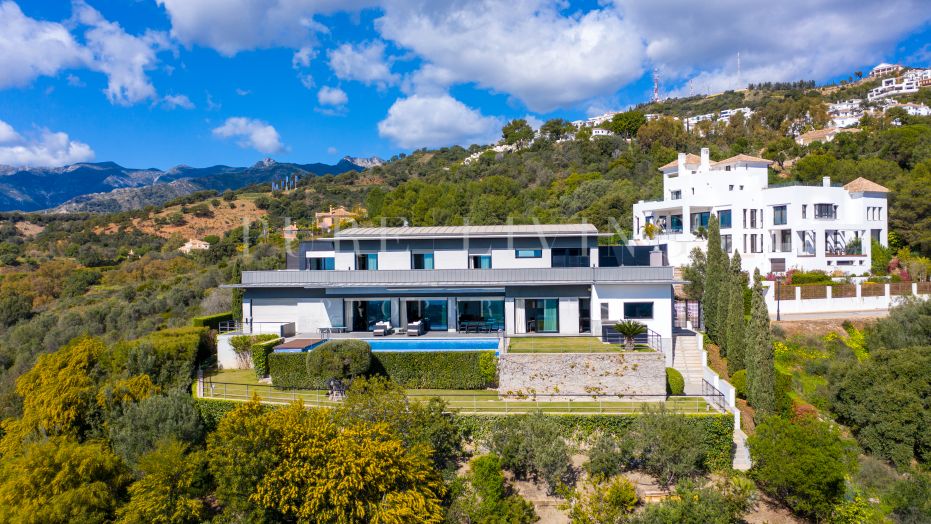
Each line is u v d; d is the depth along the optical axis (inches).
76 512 842.2
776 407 1174.3
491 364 1185.4
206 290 2694.4
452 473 924.6
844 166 3125.0
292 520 839.7
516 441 911.7
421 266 1567.4
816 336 1537.9
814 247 2160.4
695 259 1829.5
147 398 1085.1
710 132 5753.0
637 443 920.9
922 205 2364.7
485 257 1545.3
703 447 930.7
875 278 1987.0
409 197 3769.7
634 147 4928.6
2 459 1085.8
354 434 845.8
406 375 1210.0
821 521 898.1
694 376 1277.1
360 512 786.2
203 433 1079.0
